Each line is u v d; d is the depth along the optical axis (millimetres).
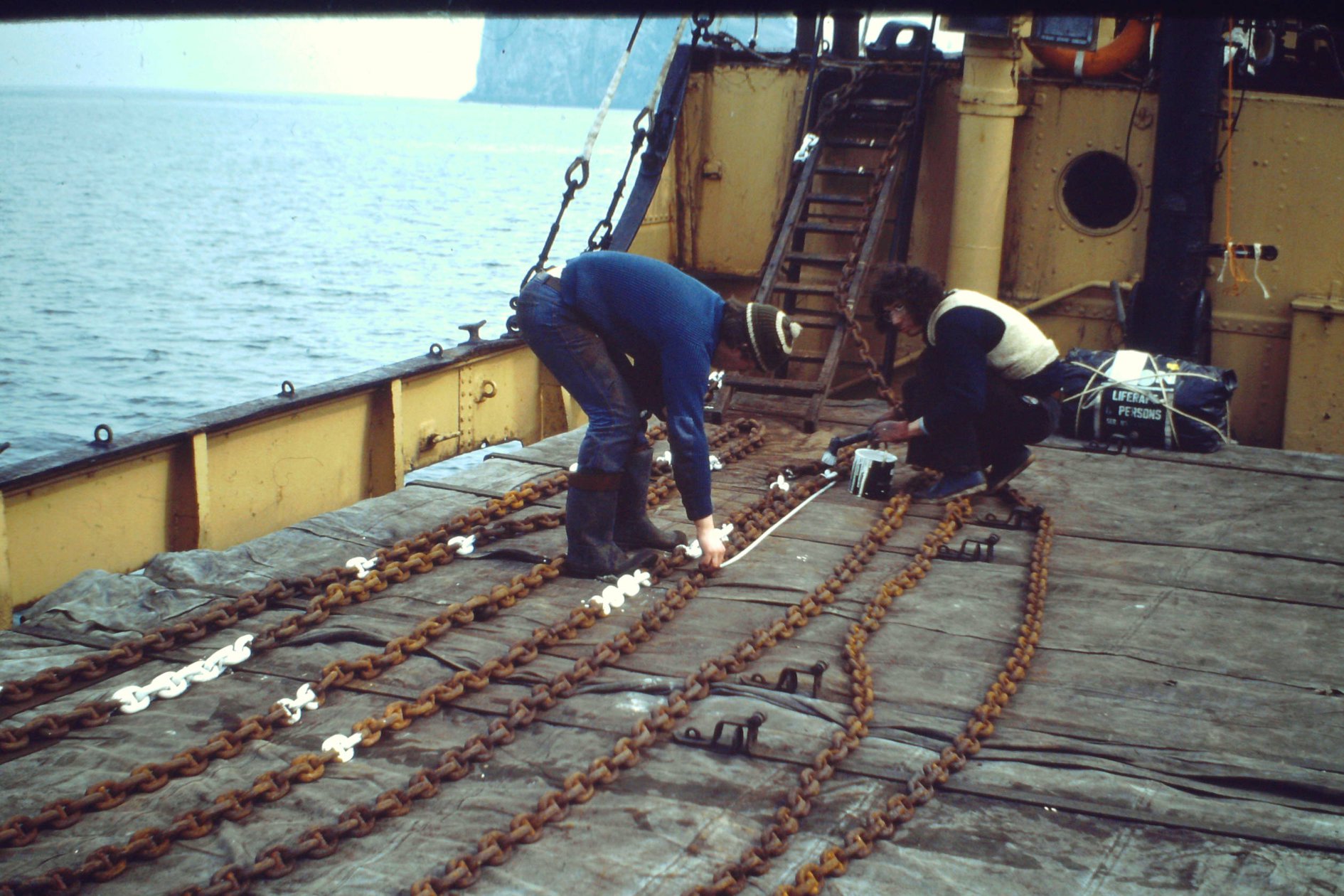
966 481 6109
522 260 38969
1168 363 7328
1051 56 8391
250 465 6246
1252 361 8461
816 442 7414
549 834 3180
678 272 4703
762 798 3383
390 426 7133
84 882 2938
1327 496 6410
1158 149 8016
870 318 9453
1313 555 5500
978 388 5766
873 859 3098
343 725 3770
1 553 4855
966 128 8328
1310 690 4125
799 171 8836
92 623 4445
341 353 24094
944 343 5809
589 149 7012
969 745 3656
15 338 24750
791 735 3697
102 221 53250
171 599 4688
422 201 67125
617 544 5336
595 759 3533
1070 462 6988
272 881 2973
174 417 19031
